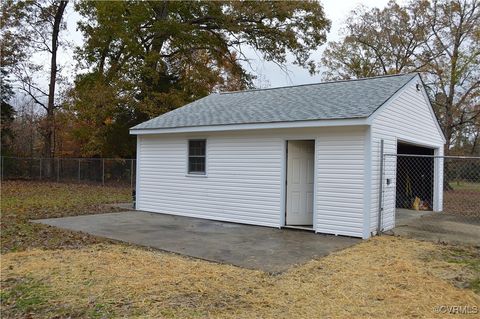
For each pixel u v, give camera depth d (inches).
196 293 195.3
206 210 462.3
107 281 212.8
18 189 778.2
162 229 385.1
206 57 1177.4
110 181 909.2
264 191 411.8
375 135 355.3
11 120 1092.5
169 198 502.3
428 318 167.5
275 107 442.9
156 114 918.4
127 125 995.9
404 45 1217.4
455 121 1157.1
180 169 492.1
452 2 1107.3
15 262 250.8
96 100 893.8
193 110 547.8
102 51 1002.7
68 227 386.6
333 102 401.4
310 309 177.0
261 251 289.9
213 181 457.1
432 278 220.5
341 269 240.1
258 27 1056.2
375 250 291.6
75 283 210.1
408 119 443.8
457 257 271.1
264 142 413.7
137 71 933.2
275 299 188.7
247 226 411.8
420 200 558.9
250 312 173.0
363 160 345.4
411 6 1196.5
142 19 945.5
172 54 1047.6
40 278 218.7
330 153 365.4
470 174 870.4
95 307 178.5
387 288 204.4
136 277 219.6
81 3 995.9
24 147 1250.6
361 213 344.5
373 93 402.3
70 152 1183.6
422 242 321.1
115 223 417.7
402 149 566.3
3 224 393.7
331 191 363.6
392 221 392.8
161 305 179.9
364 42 1278.3
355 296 193.3
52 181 1003.9
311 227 389.7
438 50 1154.0
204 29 1079.0
